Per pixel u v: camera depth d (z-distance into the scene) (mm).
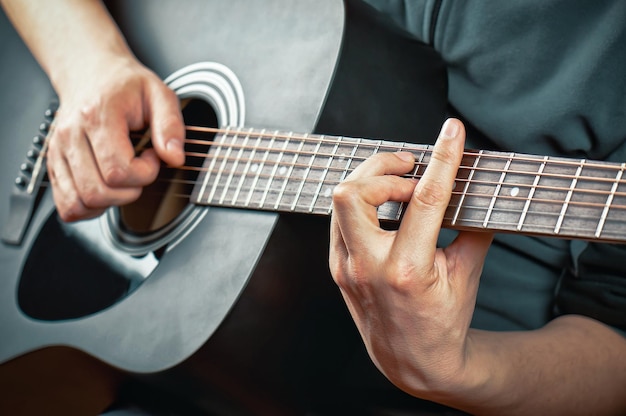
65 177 1193
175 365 1063
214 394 1118
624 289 1075
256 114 1111
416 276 818
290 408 1170
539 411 1014
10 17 1397
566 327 1091
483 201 849
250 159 1062
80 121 1163
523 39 1117
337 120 1060
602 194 803
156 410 1215
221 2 1240
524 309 1198
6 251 1325
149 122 1193
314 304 1110
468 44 1161
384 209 893
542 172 833
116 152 1134
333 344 1176
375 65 1100
